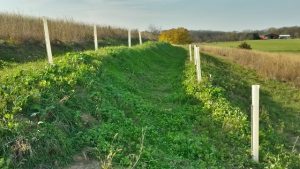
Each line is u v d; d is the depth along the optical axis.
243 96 19.06
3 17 24.81
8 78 9.93
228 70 29.36
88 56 14.62
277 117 16.12
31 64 14.20
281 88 23.64
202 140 10.03
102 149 8.03
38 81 9.85
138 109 11.55
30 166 7.04
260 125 13.50
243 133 11.37
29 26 25.52
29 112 8.27
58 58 14.44
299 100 20.64
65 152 7.64
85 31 34.50
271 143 11.52
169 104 13.72
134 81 16.05
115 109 10.34
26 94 8.73
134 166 7.59
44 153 7.32
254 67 32.22
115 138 8.50
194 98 14.09
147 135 9.42
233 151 10.04
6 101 8.33
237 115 12.47
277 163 9.65
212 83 17.80
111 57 17.34
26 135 7.36
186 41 73.38
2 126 7.34
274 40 90.00
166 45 41.84
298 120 16.31
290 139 13.13
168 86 17.14
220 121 12.01
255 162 9.55
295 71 27.84
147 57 25.38
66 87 10.26
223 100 13.80
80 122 8.87
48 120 8.33
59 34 27.56
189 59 30.42
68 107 9.34
